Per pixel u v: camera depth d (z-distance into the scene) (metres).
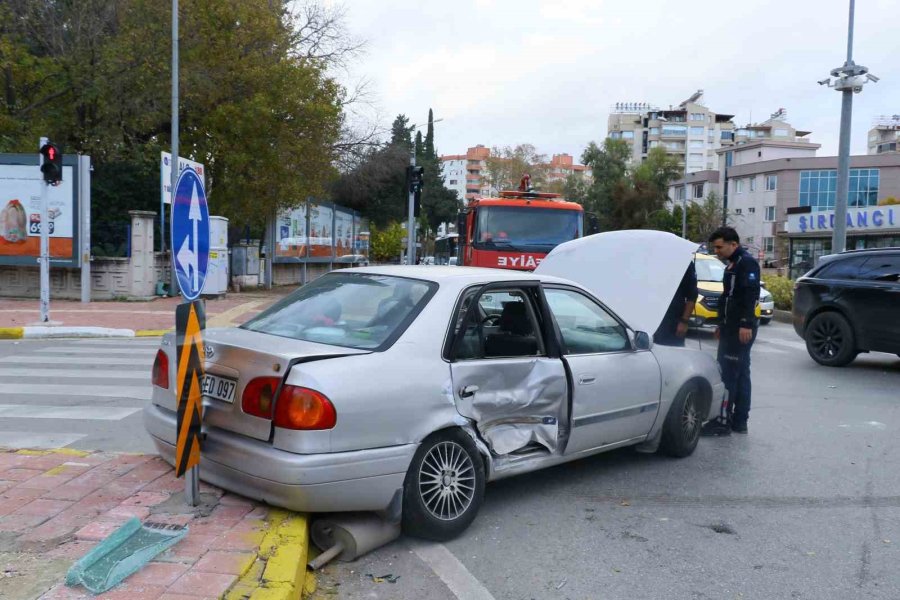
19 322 15.37
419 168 23.30
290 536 4.08
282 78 24.78
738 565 4.47
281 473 4.06
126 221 23.77
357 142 33.72
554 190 84.19
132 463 5.32
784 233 59.19
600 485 5.88
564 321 5.64
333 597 3.91
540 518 5.15
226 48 24.41
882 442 7.29
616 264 8.43
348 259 40.00
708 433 7.45
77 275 20.80
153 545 3.79
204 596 3.37
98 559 3.60
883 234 35.97
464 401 4.70
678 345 8.91
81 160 19.73
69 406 7.84
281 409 4.12
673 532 4.96
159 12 23.66
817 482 6.04
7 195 19.59
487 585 4.12
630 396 5.95
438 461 4.59
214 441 4.43
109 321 16.12
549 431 5.33
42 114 25.30
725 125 111.12
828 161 60.09
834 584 4.23
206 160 25.27
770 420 8.19
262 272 32.25
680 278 8.00
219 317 18.20
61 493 4.66
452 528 4.61
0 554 3.74
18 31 25.64
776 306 22.33
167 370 4.88
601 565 4.43
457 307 4.88
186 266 4.43
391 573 4.22
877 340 11.28
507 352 5.14
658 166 67.19
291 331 4.95
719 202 72.69
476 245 15.63
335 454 4.11
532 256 15.56
